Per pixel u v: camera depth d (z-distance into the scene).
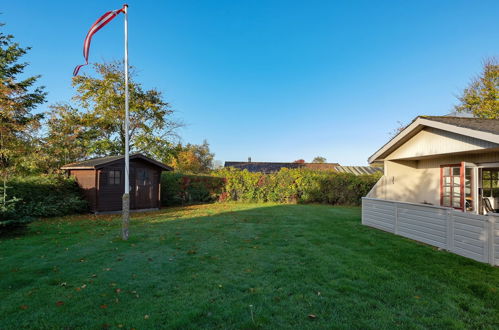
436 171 9.70
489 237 4.80
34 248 6.05
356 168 30.06
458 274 4.32
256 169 34.66
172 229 8.25
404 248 5.88
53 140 16.91
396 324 2.93
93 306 3.34
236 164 36.88
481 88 21.83
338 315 3.12
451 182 9.02
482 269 4.52
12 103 13.80
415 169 10.64
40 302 3.44
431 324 2.93
